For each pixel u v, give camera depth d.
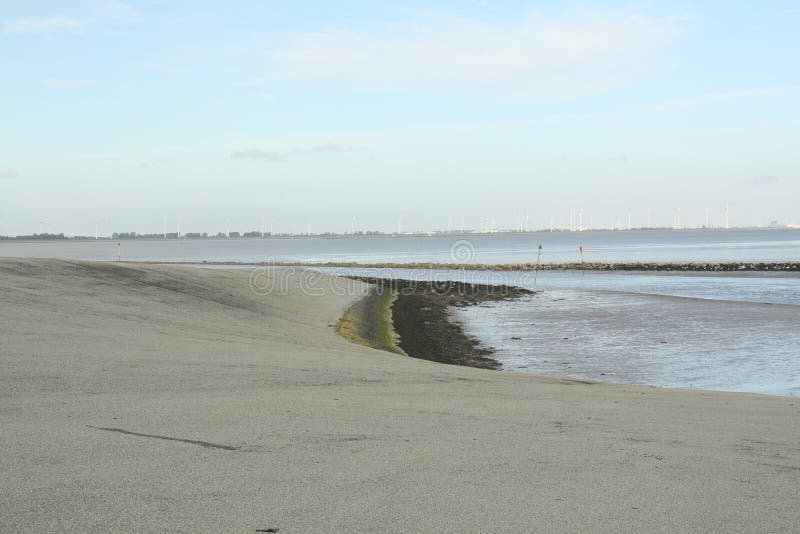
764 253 132.12
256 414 8.64
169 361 12.63
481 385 12.98
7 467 6.04
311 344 20.31
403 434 7.88
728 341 26.33
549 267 93.25
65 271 25.94
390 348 25.11
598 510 5.36
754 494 5.98
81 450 6.65
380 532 4.75
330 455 6.80
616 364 21.62
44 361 11.41
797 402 12.96
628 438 8.27
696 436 8.65
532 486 5.95
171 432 7.51
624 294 50.72
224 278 36.91
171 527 4.73
